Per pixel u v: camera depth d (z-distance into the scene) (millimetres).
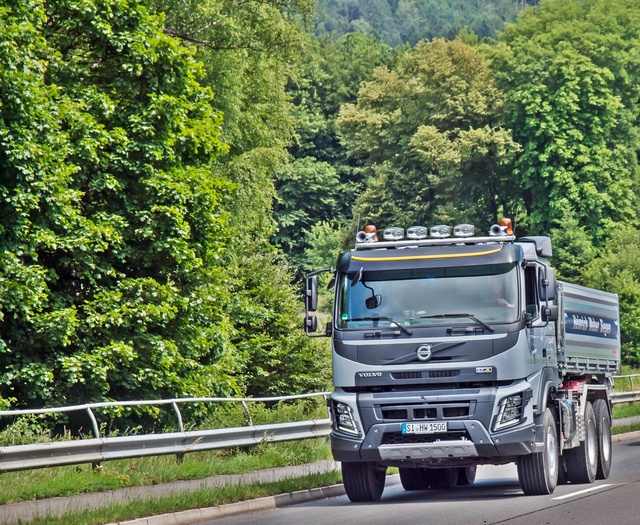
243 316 91562
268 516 36562
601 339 52094
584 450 45844
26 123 61719
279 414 65938
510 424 38781
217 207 76750
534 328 40344
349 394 39781
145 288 69062
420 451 39000
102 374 64250
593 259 168000
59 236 65625
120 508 33531
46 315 63781
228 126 105750
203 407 69688
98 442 43781
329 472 46000
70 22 70875
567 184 183125
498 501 38906
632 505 35844
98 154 69125
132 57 71125
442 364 39062
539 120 186250
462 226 42312
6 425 63188
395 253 40688
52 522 30797
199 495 36844
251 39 99500
